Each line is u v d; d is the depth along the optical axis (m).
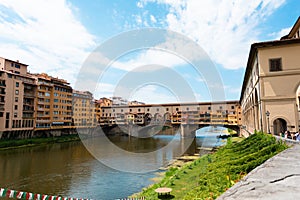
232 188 3.08
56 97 59.97
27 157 36.69
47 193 19.36
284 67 23.61
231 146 29.03
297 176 3.65
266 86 24.05
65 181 22.92
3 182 22.98
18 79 49.91
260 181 3.38
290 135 20.94
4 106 45.94
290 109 22.91
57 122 59.47
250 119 37.38
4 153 39.66
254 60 28.17
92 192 19.22
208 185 13.52
